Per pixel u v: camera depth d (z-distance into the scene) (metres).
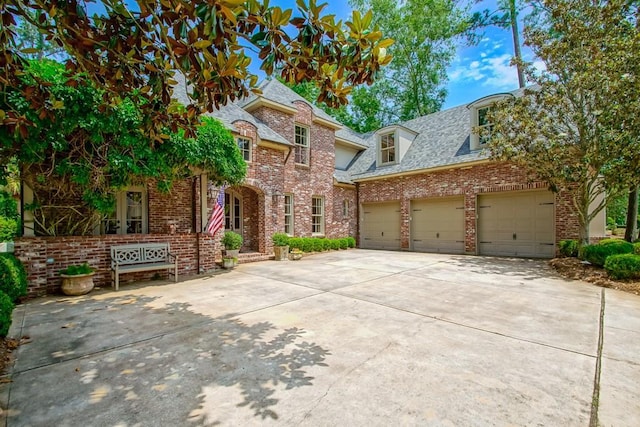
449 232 12.88
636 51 6.70
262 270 8.87
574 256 9.14
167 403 2.39
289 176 12.98
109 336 3.81
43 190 6.61
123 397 2.47
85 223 7.15
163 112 3.49
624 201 17.62
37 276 5.90
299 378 2.76
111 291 6.29
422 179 13.60
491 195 11.72
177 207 9.84
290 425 2.12
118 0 2.38
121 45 2.60
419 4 20.56
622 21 7.46
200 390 2.57
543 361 3.08
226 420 2.17
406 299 5.53
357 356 3.20
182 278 7.69
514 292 6.01
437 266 9.34
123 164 6.04
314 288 6.47
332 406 2.33
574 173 7.99
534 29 8.85
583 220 8.48
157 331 3.98
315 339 3.68
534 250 10.66
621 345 3.45
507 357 3.17
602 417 2.19
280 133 12.78
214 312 4.80
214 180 8.51
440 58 21.78
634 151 6.79
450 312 4.74
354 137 18.06
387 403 2.37
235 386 2.63
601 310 4.78
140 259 7.20
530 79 8.92
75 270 5.97
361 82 2.82
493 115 9.39
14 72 3.09
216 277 7.80
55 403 2.39
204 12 1.90
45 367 3.00
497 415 2.22
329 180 15.00
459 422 2.14
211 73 2.47
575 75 7.55
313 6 2.33
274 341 3.62
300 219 13.44
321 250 13.45
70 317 4.57
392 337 3.72
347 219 16.03
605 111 7.13
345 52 2.58
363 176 15.64
